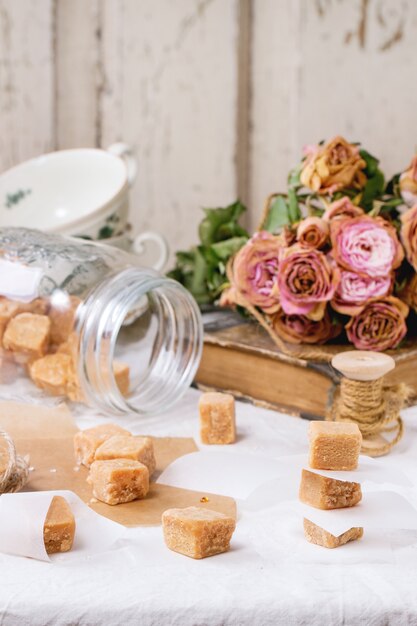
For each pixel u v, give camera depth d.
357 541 0.60
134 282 0.74
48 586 0.56
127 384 0.77
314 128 1.00
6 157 1.01
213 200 1.03
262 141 1.02
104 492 0.63
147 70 1.00
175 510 0.60
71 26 0.99
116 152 0.92
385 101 0.98
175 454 0.69
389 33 0.97
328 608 0.55
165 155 1.02
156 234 0.90
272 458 0.66
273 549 0.59
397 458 0.69
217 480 0.65
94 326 0.72
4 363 0.74
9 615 0.55
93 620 0.55
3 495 0.60
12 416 0.73
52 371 0.74
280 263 0.75
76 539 0.60
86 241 0.80
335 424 0.62
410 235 0.76
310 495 0.61
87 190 0.94
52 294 0.74
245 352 0.77
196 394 0.80
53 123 1.01
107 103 1.01
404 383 0.75
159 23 1.00
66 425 0.72
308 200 0.82
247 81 1.01
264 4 0.99
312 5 0.98
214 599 0.55
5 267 0.75
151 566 0.58
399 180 0.82
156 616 0.55
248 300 0.77
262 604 0.55
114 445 0.66
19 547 0.58
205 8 0.99
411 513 0.60
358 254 0.75
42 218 0.94
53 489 0.64
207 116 1.01
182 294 0.77
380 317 0.76
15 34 0.99
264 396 0.77
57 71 1.00
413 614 0.55
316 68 0.99
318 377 0.74
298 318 0.77
